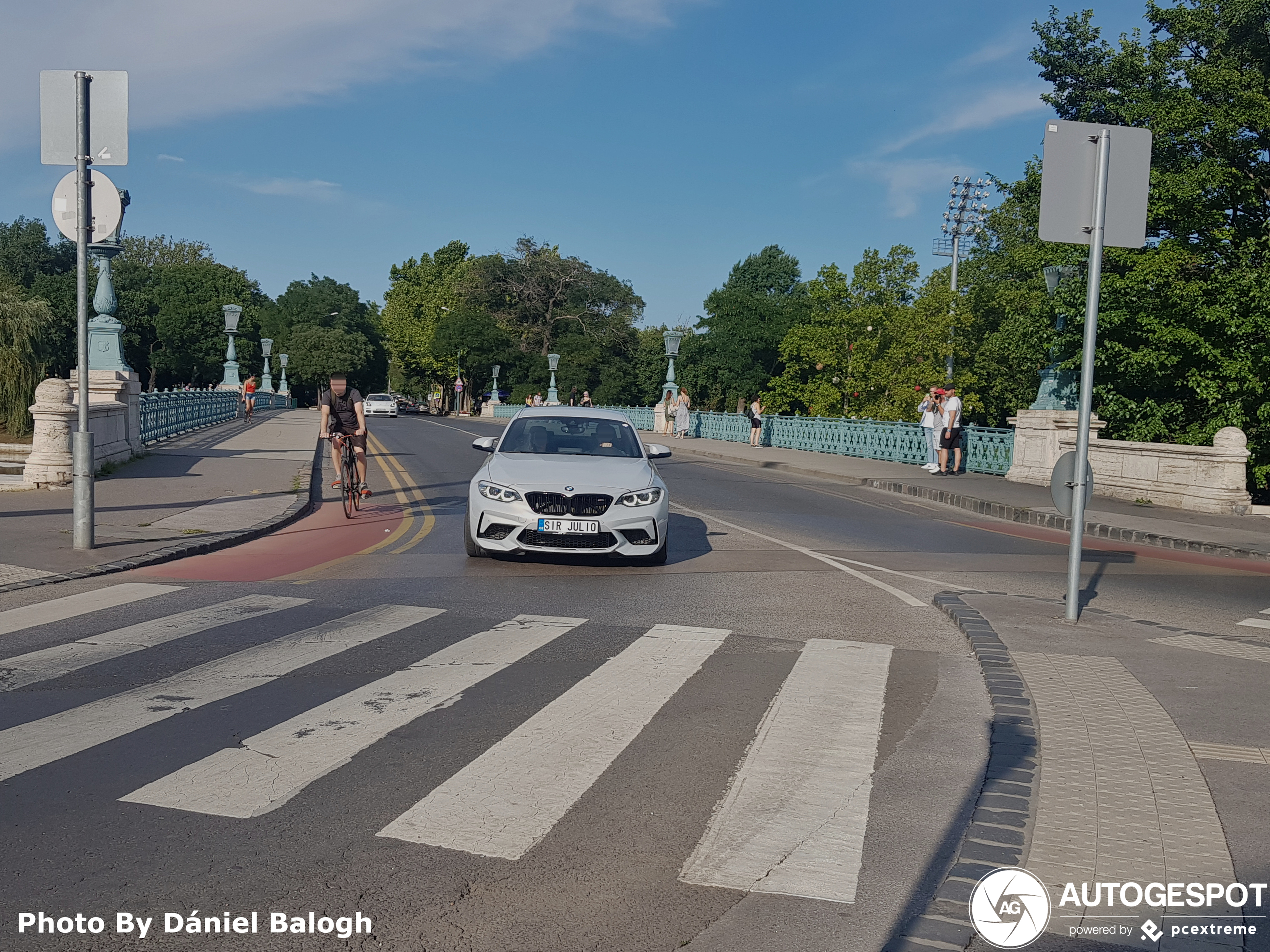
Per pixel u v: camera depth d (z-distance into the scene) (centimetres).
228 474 1686
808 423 3178
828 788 427
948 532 1391
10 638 653
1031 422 2056
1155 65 2403
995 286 4322
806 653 657
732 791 421
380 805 398
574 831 379
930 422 2331
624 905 327
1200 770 454
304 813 389
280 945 299
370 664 603
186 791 407
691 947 303
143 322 8500
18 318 2997
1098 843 376
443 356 8706
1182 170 2217
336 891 331
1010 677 597
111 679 562
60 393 1383
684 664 621
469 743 470
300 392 10362
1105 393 2209
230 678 567
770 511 1560
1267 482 2086
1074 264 2225
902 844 376
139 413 1956
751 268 8950
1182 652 679
